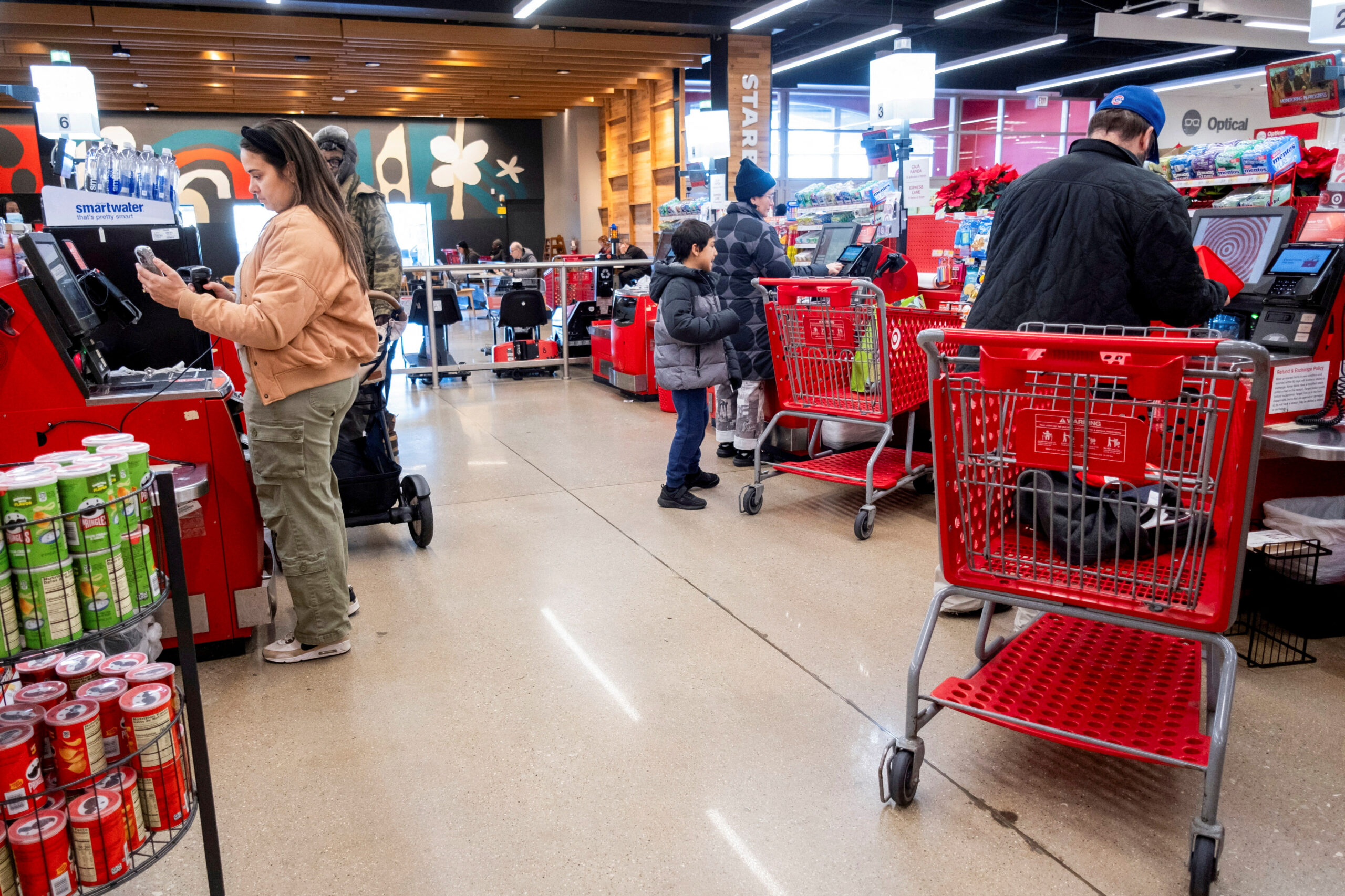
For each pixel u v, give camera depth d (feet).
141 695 4.69
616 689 7.99
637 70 41.75
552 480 15.15
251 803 6.40
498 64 39.55
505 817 6.19
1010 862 5.64
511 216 61.16
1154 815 6.10
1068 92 59.88
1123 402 5.30
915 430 14.87
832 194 18.95
